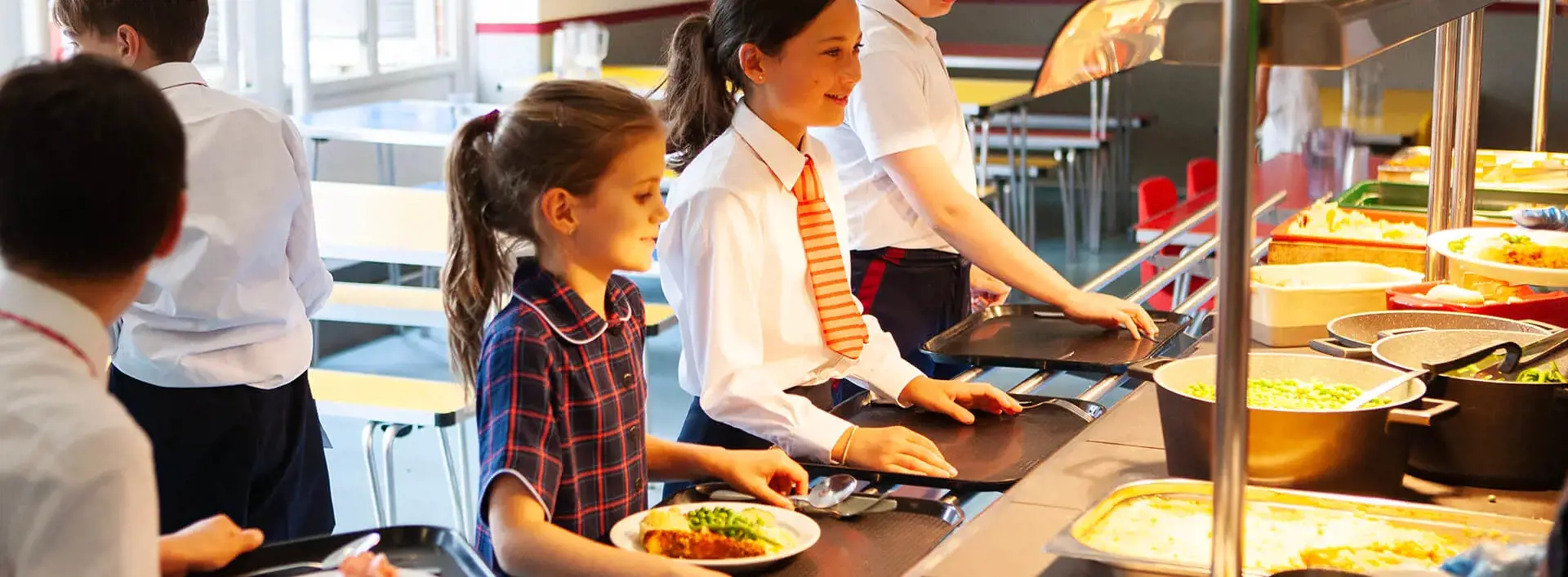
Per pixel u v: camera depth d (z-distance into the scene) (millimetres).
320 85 5812
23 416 932
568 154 1338
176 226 1023
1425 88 7035
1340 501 1292
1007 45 8594
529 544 1272
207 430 2283
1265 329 2031
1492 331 1693
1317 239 2529
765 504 1481
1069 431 1757
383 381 3150
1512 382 1437
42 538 916
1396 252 2453
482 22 6809
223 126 2199
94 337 991
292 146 2348
